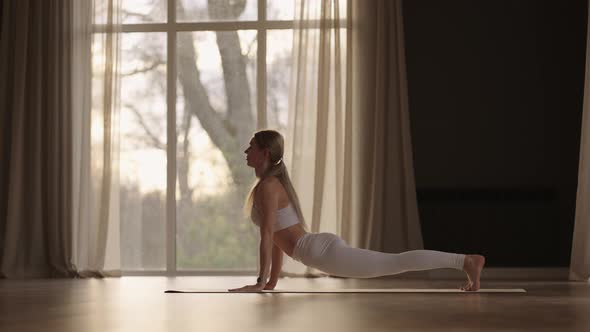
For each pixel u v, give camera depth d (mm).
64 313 2959
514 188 6445
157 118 6922
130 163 6906
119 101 6641
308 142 6445
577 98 6445
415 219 6262
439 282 5328
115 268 6543
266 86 6805
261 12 6836
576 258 5738
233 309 3047
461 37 6539
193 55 6930
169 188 6844
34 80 6656
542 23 6496
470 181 6504
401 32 6371
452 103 6535
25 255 6570
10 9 6719
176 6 6961
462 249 6445
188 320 2623
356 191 6402
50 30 6672
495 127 6496
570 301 3473
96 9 6742
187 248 6832
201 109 6906
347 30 6422
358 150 6410
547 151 6465
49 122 6637
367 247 6285
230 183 6855
